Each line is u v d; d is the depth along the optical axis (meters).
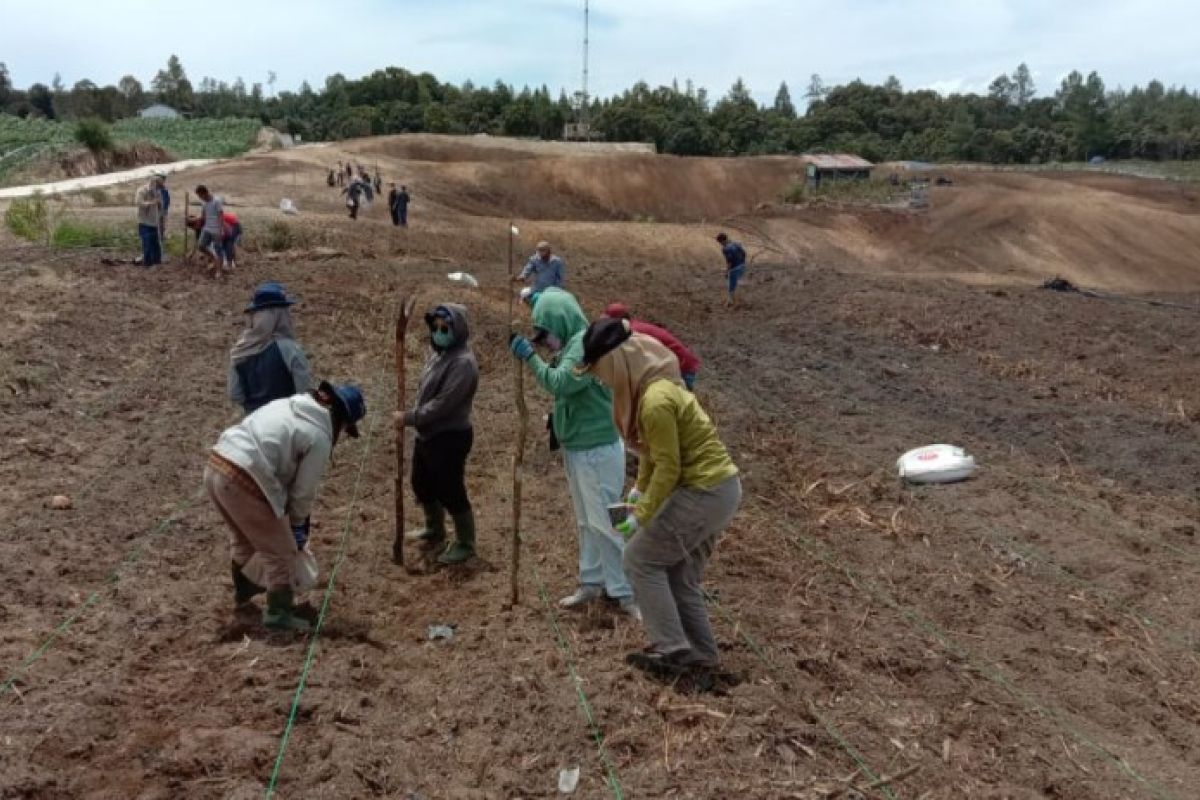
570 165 61.78
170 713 4.99
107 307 14.19
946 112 134.00
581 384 6.06
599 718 5.16
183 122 96.12
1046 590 7.71
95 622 5.86
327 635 5.97
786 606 7.00
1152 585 7.84
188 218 18.19
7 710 4.82
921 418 12.16
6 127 79.62
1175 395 13.52
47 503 7.52
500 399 11.98
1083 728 5.82
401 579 6.96
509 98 112.88
